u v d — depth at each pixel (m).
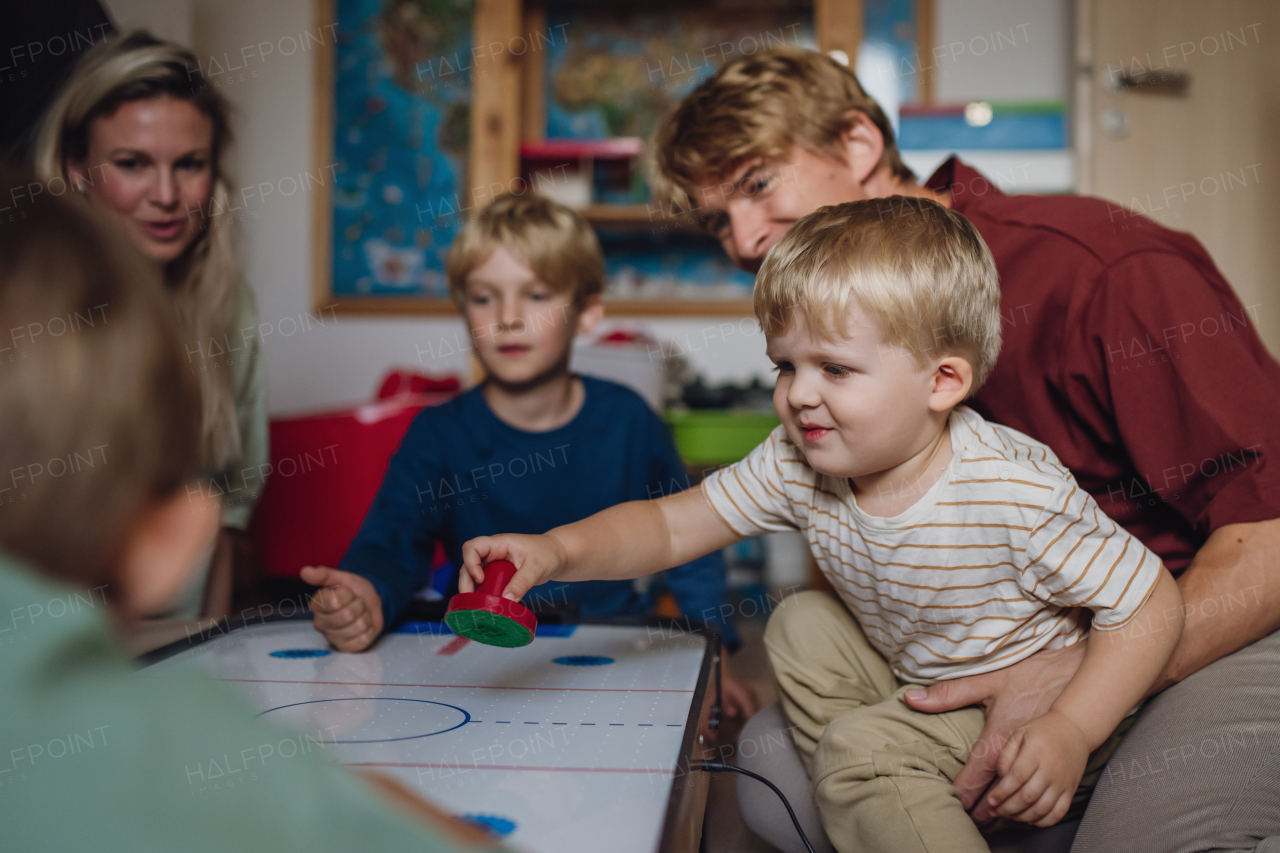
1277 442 0.79
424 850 0.31
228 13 2.95
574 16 3.04
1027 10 2.82
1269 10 2.54
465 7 2.95
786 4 2.99
